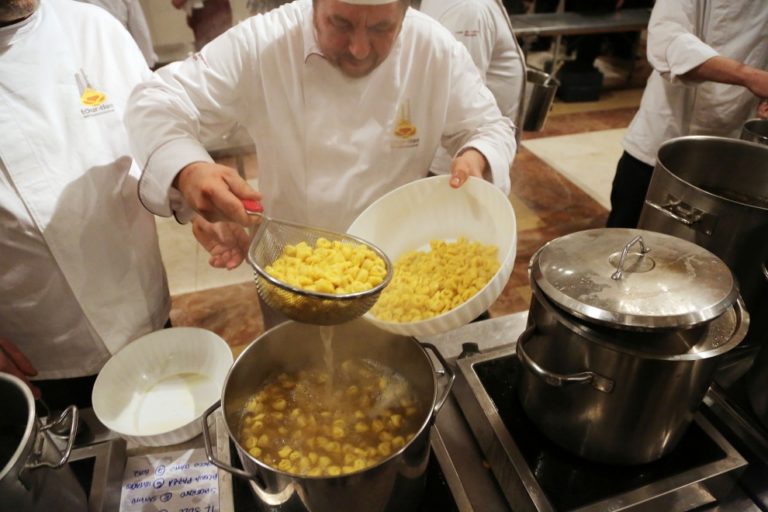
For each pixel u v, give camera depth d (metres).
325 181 1.39
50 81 1.16
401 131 1.38
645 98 2.32
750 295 1.22
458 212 1.25
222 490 0.89
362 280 0.95
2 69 1.08
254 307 2.65
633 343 0.76
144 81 1.24
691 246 0.89
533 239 3.12
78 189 1.22
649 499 0.84
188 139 1.17
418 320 0.98
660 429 0.83
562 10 5.08
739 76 1.78
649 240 0.91
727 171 1.47
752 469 0.94
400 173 1.45
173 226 3.23
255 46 1.26
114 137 1.28
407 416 1.00
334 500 0.73
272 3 1.92
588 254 0.88
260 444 0.96
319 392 1.06
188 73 1.26
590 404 0.84
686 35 1.94
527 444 0.95
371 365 1.11
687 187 1.20
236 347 2.42
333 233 1.09
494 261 1.08
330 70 1.26
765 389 0.98
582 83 4.96
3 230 1.16
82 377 1.50
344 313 0.90
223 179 1.06
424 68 1.32
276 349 1.02
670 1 1.99
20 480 0.70
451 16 2.05
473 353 1.14
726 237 1.17
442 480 0.93
